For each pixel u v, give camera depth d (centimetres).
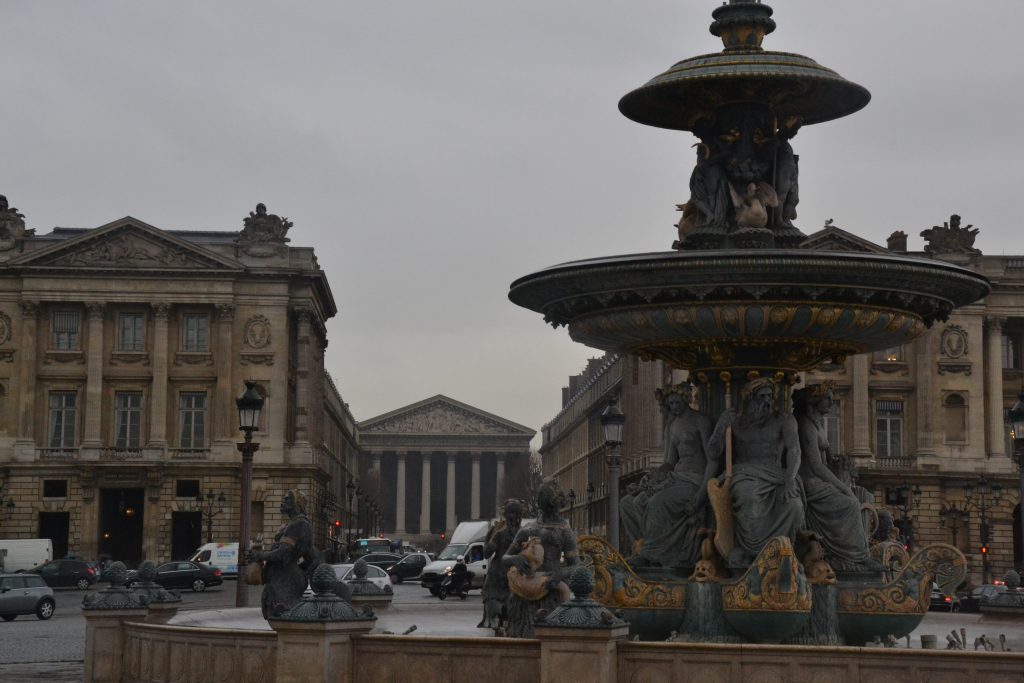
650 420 10600
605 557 1766
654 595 1750
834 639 1741
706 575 1733
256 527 11038
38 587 5150
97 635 1734
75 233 12188
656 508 1817
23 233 11312
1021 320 11262
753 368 1812
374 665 1391
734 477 1764
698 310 1702
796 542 1764
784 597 1672
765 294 1670
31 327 11000
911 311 1756
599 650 1276
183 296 11088
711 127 1891
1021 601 2162
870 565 1797
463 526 7831
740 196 1855
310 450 11231
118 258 11088
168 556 10919
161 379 11031
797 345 1789
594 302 1772
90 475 10875
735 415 1797
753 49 1867
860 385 11050
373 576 6144
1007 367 11500
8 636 4038
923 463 11000
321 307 12588
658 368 10606
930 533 10962
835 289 1670
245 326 11188
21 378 10969
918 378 11119
